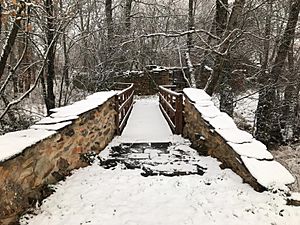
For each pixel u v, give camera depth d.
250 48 12.62
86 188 3.56
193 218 2.83
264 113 11.69
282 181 3.14
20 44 9.34
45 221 2.79
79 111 4.50
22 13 5.90
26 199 2.93
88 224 2.76
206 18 12.52
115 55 13.05
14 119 8.89
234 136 4.25
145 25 16.97
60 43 10.61
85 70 12.52
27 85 10.69
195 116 5.88
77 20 11.89
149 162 4.79
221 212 2.88
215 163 4.58
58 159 3.69
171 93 7.84
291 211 2.77
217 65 9.80
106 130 6.05
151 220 2.84
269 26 12.25
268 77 11.61
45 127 3.66
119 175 4.08
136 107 12.33
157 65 19.08
